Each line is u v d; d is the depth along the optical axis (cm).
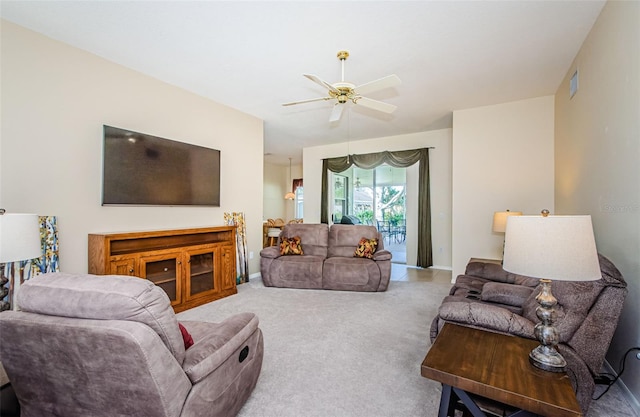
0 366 146
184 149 379
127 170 319
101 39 272
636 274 179
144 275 305
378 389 190
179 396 117
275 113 483
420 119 512
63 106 277
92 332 104
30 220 187
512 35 262
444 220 580
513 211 395
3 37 243
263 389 190
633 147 184
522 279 265
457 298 230
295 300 377
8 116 246
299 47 283
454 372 123
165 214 362
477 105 438
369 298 386
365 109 462
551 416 103
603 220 232
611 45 215
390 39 269
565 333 153
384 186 780
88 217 293
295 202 1051
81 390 119
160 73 340
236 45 280
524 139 415
